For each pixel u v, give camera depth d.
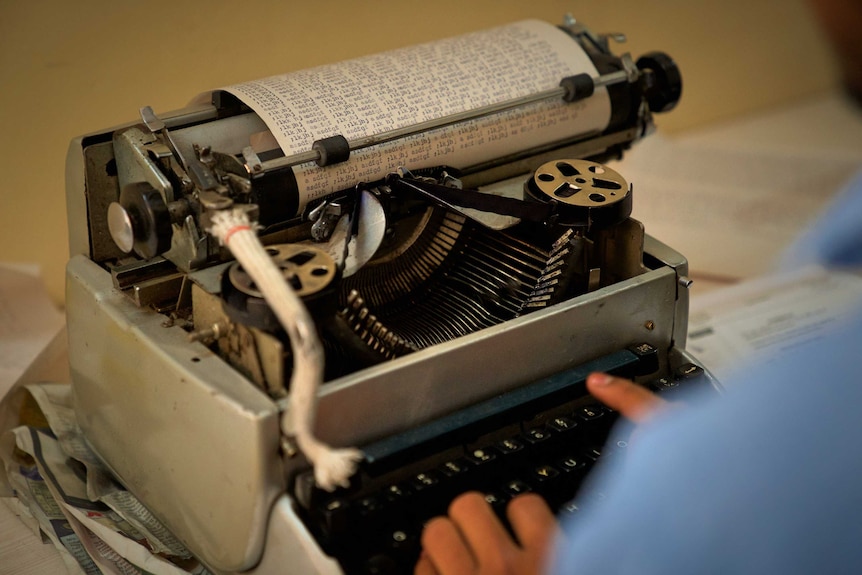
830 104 2.54
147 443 1.05
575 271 1.14
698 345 1.54
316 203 1.08
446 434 0.96
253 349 0.93
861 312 0.76
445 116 1.15
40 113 1.54
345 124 1.10
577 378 1.06
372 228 1.07
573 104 1.27
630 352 1.11
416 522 0.94
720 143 2.31
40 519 1.19
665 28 2.22
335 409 0.92
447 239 1.17
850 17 0.78
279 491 0.92
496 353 1.01
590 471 1.01
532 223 1.13
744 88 2.45
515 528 0.89
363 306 0.99
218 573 1.05
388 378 0.94
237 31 1.63
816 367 0.75
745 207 2.01
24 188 1.58
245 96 1.10
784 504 0.72
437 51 1.25
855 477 0.71
